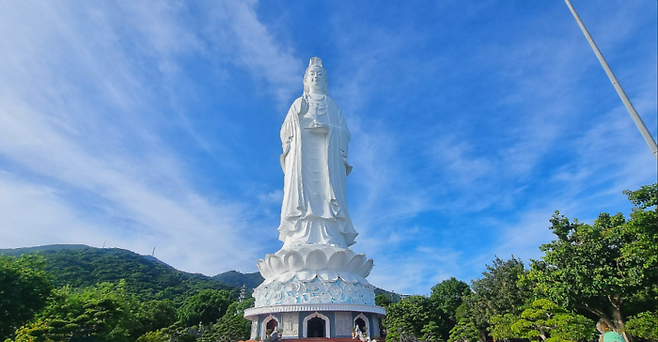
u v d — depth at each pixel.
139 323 55.72
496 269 49.72
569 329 27.73
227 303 92.12
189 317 86.38
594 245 25.50
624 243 24.84
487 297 51.06
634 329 25.58
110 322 37.00
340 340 27.00
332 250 31.36
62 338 31.16
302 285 29.62
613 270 24.83
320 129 37.78
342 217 34.69
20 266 32.34
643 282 23.52
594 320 31.94
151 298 101.31
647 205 22.11
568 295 26.64
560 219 28.20
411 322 67.56
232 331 62.56
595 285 25.03
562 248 26.77
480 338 55.78
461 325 60.44
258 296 32.25
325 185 36.00
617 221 26.16
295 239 33.75
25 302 30.77
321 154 37.59
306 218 34.12
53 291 34.78
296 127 37.84
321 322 29.75
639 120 13.97
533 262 30.70
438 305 79.25
